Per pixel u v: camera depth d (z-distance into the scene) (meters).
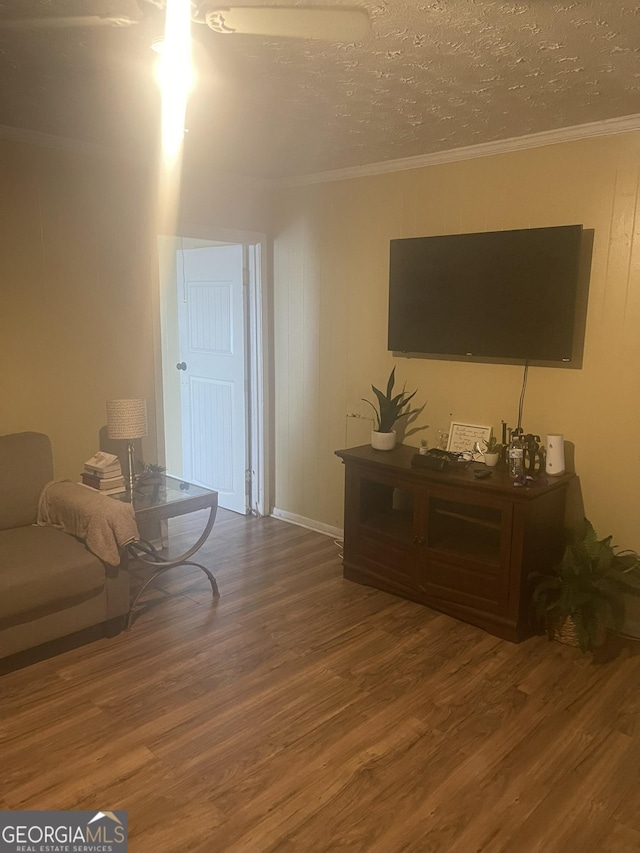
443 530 3.18
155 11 1.59
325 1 1.71
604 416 2.99
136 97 2.55
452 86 2.36
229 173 3.96
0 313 3.16
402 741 2.24
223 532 4.33
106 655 2.78
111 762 2.12
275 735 2.27
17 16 1.89
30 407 3.34
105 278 3.54
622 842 1.83
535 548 2.91
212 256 4.54
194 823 1.87
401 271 3.49
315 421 4.27
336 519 4.25
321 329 4.13
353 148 3.31
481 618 3.01
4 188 3.09
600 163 2.86
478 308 3.22
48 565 2.62
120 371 3.68
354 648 2.86
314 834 1.84
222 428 4.73
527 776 2.08
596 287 2.94
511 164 3.14
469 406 3.46
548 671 2.69
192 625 3.05
